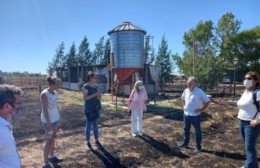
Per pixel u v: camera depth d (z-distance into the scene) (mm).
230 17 39281
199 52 34281
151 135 8812
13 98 2355
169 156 6855
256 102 5250
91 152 6949
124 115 12438
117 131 9344
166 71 44188
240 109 5574
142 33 18188
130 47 17531
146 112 13586
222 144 8031
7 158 2254
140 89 8641
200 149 7180
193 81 7055
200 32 39875
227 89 30828
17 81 36969
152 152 7078
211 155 6984
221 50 39219
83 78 28844
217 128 10352
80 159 6406
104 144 7645
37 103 15898
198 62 26516
